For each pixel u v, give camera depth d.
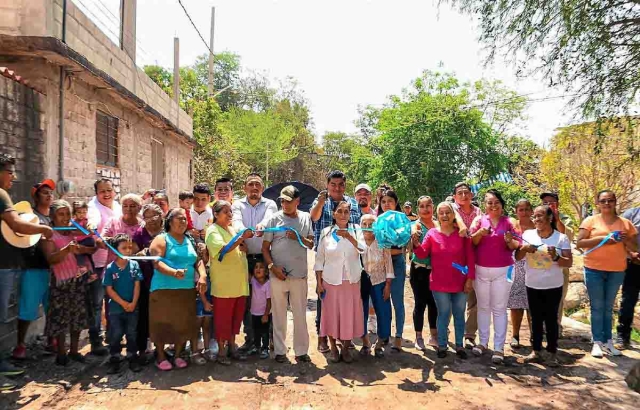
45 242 4.80
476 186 18.41
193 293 5.06
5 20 6.34
